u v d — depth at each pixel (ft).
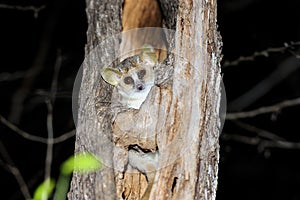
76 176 19.11
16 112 45.06
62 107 45.06
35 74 43.78
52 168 40.86
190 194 17.97
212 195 18.71
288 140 46.03
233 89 45.24
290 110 46.09
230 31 42.68
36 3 43.70
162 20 23.94
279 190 47.75
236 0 43.83
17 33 45.62
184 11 18.94
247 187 47.75
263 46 42.29
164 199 17.95
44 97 43.29
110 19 22.45
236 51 42.22
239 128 45.60
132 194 19.79
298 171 47.70
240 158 47.29
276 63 44.98
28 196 32.99
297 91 46.09
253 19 43.83
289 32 43.73
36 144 45.55
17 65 46.09
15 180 45.09
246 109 45.55
